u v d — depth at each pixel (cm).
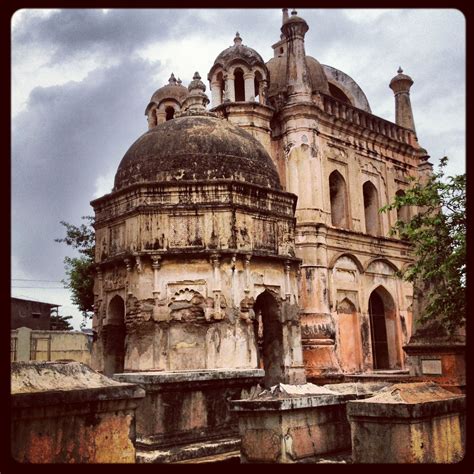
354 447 723
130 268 1397
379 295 2528
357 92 2894
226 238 1389
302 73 2283
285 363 1495
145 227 1386
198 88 1714
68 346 2841
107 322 1498
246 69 2286
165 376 1038
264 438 822
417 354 1341
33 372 644
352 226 2372
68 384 656
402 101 2959
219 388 1127
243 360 1354
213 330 1350
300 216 2139
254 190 1476
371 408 705
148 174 1477
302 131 2208
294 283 1565
